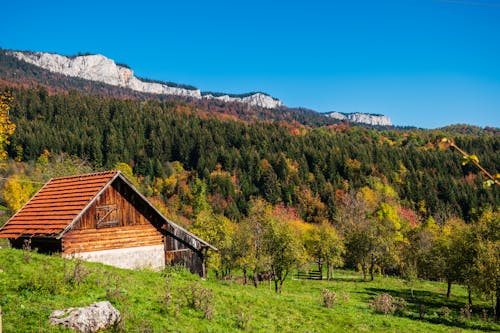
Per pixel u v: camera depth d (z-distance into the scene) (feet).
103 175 101.65
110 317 48.01
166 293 62.39
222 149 634.43
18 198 246.68
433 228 300.40
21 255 69.62
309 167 613.52
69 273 62.23
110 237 97.30
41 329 42.68
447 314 117.19
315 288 191.01
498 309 133.28
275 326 67.00
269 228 163.43
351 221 333.42
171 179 546.26
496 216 158.51
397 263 240.53
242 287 113.80
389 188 516.73
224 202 485.97
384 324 87.71
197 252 119.14
